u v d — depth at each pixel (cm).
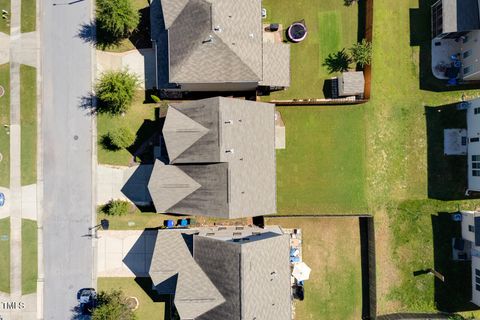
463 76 3872
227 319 3159
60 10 3869
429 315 3866
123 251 3878
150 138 3872
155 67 3872
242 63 3362
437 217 3916
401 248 3906
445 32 3647
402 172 3919
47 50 3869
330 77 3912
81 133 3866
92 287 3866
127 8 3519
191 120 3322
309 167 3912
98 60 3869
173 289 3503
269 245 3247
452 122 3922
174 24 3431
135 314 3844
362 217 3922
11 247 3856
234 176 3250
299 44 3897
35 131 3862
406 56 3931
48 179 3859
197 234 3438
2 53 3881
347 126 3912
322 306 3909
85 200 3866
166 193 3475
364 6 3881
